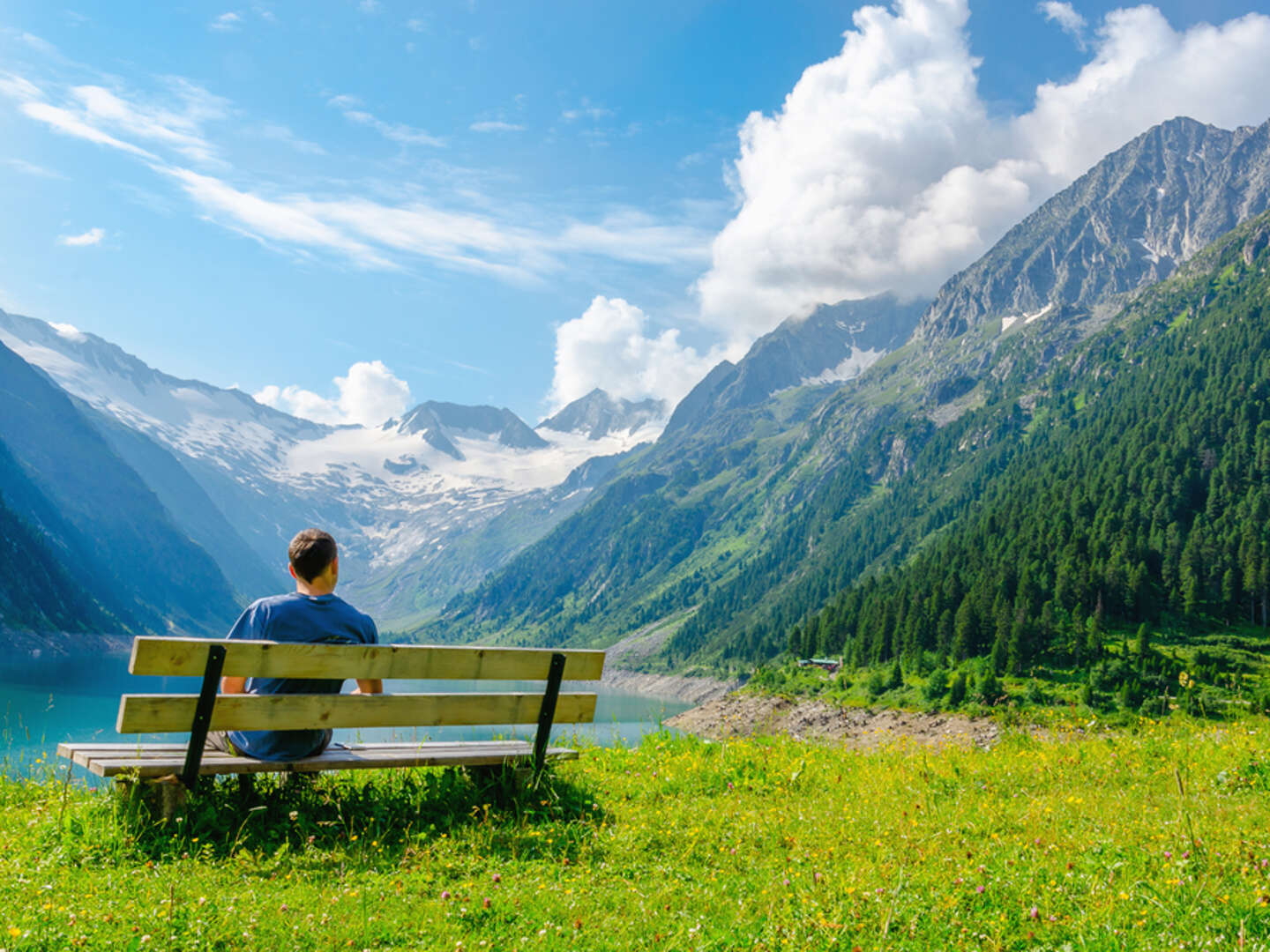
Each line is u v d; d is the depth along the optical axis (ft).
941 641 606.55
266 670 21.88
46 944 14.82
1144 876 19.30
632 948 16.56
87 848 19.98
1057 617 597.93
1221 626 591.37
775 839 24.50
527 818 25.57
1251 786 30.55
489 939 16.62
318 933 16.17
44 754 30.91
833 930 16.72
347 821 23.61
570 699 27.66
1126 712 44.37
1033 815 26.07
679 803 28.84
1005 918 17.24
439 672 24.95
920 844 23.24
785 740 42.83
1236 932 15.76
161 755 22.31
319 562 25.07
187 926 15.96
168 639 20.39
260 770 22.39
